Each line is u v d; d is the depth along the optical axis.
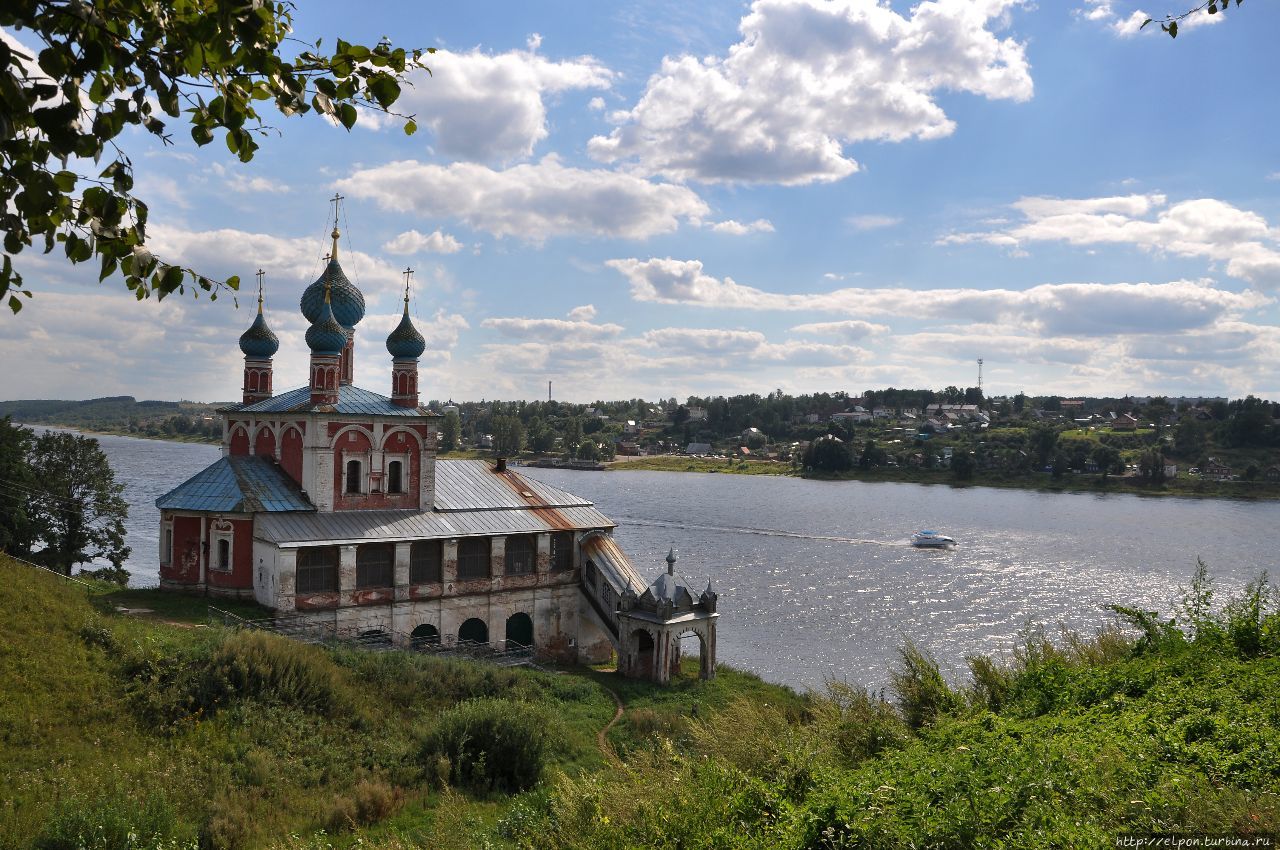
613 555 66.31
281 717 37.25
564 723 43.94
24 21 6.91
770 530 156.50
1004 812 12.90
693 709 52.84
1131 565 120.94
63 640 38.09
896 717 23.11
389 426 58.50
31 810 26.69
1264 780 13.59
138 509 154.38
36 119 7.16
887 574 114.31
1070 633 29.95
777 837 14.57
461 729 37.41
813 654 76.50
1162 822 12.31
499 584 61.44
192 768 31.98
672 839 16.11
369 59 8.81
